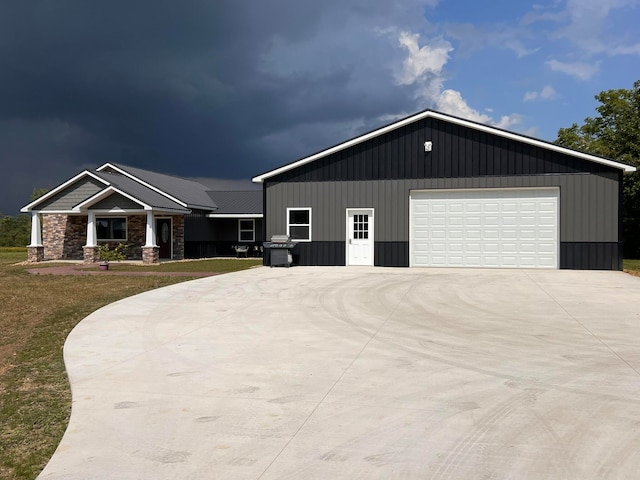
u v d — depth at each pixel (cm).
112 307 1077
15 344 820
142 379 580
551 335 780
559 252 1766
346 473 359
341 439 414
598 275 1576
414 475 355
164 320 930
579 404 486
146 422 455
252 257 2881
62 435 441
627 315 934
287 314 976
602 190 1733
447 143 1862
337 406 487
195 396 520
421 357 659
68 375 604
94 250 2423
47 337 845
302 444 406
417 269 1811
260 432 430
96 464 379
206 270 1983
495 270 1750
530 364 623
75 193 2517
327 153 1966
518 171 1798
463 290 1266
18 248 4669
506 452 388
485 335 784
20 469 381
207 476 358
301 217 2003
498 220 1823
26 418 483
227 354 684
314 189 1988
